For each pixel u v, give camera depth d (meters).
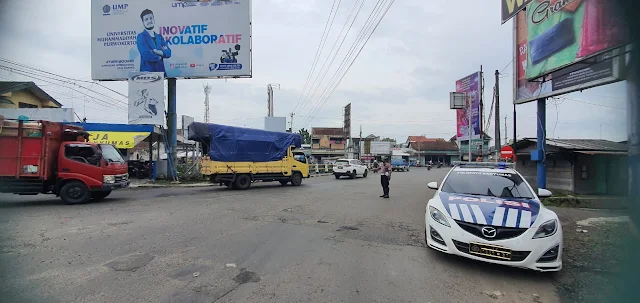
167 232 6.55
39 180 9.84
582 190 13.88
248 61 18.58
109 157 11.06
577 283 4.17
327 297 3.67
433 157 69.38
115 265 4.59
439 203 5.20
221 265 4.65
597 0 8.62
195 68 18.48
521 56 13.32
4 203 10.52
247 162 15.66
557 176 15.36
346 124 43.88
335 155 59.69
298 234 6.52
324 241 6.02
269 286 3.95
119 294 3.66
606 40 8.14
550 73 10.67
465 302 3.62
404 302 3.59
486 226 4.42
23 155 9.77
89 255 5.02
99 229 6.78
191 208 9.62
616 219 8.39
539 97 12.12
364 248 5.59
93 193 11.53
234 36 18.55
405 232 6.81
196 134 14.11
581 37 9.43
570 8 9.87
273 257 5.04
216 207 9.86
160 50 18.31
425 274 4.41
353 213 9.01
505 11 12.91
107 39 18.23
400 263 4.83
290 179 17.61
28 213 8.66
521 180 5.86
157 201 11.15
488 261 4.34
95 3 18.25
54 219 7.82
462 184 5.93
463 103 26.25
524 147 17.80
